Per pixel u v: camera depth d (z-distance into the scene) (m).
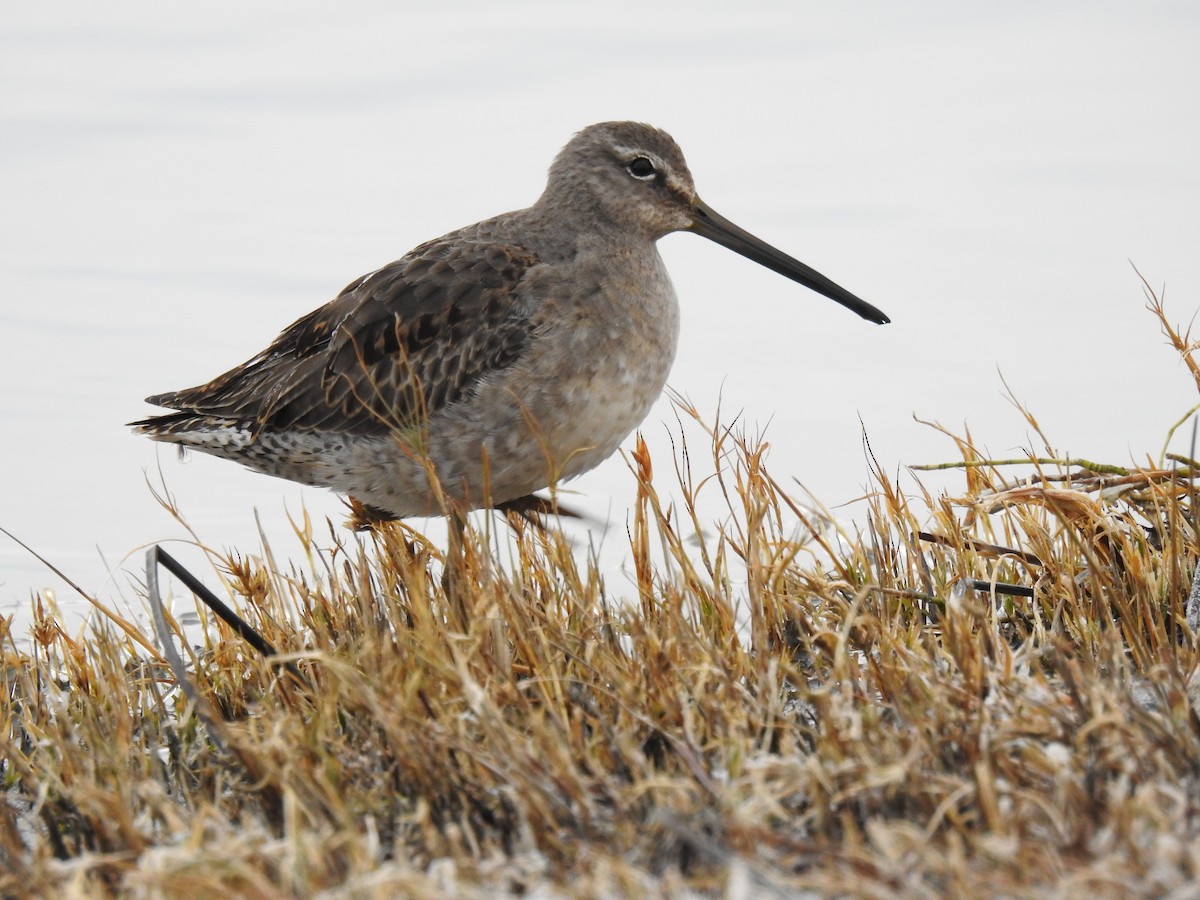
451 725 7.97
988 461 11.38
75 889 6.61
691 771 7.57
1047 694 8.11
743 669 9.02
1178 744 7.37
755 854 6.57
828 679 9.14
